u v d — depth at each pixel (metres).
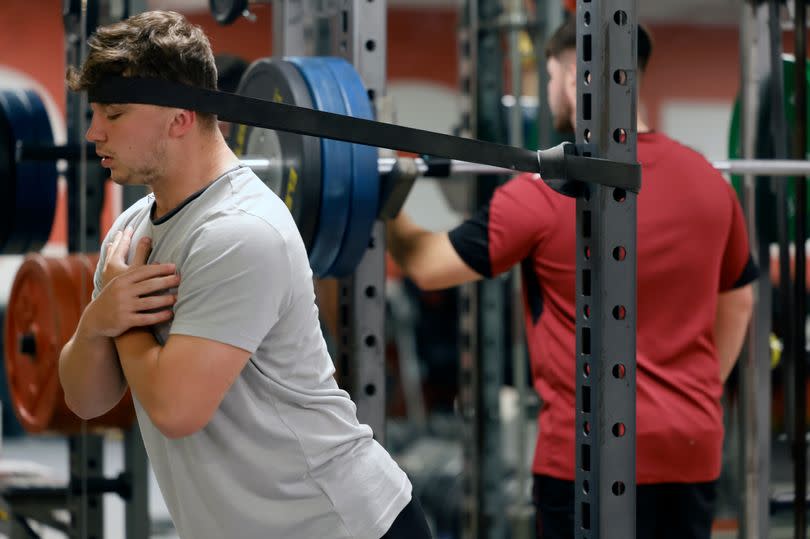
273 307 1.66
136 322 1.67
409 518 1.91
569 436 2.58
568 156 1.87
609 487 1.93
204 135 1.71
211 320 1.63
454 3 10.80
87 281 3.03
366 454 1.86
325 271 2.62
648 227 2.57
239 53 8.52
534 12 4.31
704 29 11.66
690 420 2.58
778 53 3.31
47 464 6.79
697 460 2.60
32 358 3.12
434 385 7.16
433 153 1.85
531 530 4.41
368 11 2.69
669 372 2.59
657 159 2.62
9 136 3.45
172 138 1.67
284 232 1.69
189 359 1.62
